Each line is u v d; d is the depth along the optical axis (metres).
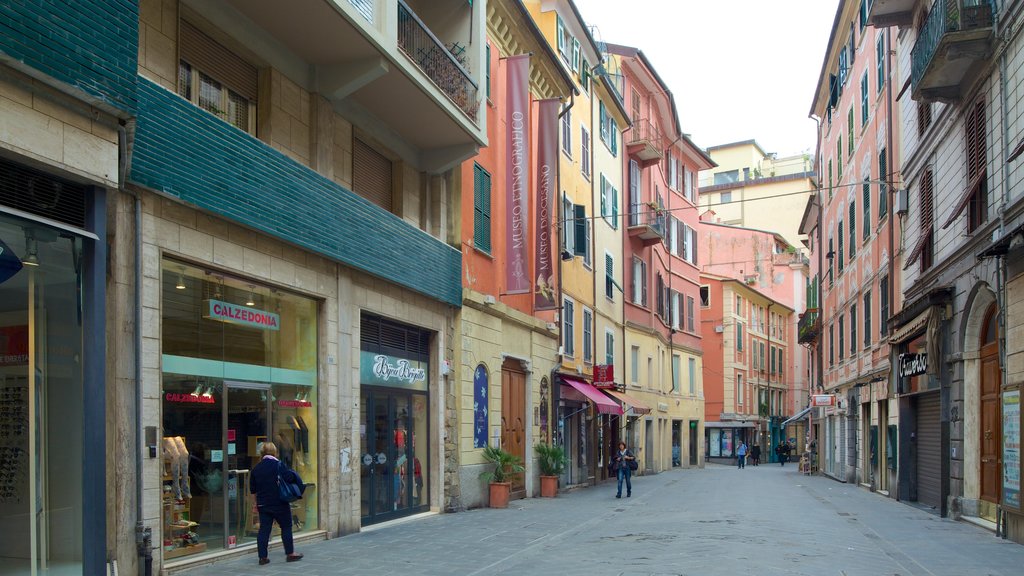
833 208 35.66
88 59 7.95
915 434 21.80
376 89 14.15
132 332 9.12
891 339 22.34
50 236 7.88
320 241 12.75
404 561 10.82
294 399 12.52
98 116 8.18
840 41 32.47
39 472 7.70
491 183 20.70
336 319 13.45
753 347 61.62
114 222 8.96
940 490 18.61
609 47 36.88
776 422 66.50
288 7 11.37
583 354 29.16
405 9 14.16
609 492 25.83
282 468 10.56
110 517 8.64
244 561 10.58
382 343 15.45
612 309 33.47
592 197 30.81
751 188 70.81
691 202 49.28
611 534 14.27
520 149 20.62
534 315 23.64
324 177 12.97
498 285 20.86
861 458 28.98
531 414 23.05
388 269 14.93
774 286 68.31
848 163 31.50
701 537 13.59
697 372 49.09
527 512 18.20
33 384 7.70
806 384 71.56
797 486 29.27
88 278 8.17
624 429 35.41
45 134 7.61
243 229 11.16
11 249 7.54
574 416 28.31
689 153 48.12
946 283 18.03
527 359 22.84
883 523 16.41
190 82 10.66
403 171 16.53
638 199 38.06
